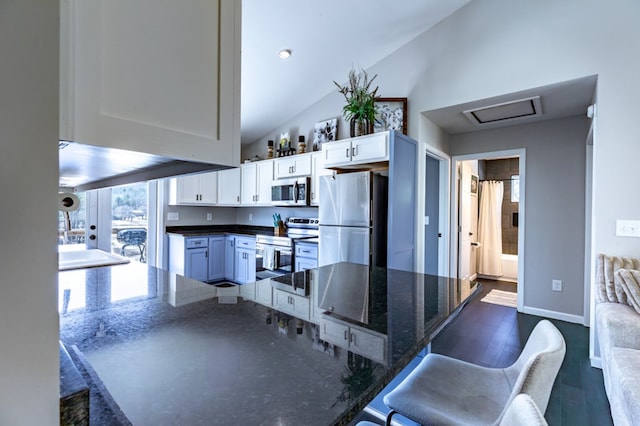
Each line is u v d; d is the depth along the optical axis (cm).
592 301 251
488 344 290
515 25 288
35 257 32
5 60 31
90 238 379
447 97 324
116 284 156
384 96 366
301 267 401
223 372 71
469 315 369
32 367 32
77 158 75
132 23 57
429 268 427
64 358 53
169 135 62
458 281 165
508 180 615
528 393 83
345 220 329
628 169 238
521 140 383
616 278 220
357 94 340
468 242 527
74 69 49
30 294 32
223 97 72
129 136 56
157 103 60
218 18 71
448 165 426
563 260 357
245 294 139
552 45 270
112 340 89
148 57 59
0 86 30
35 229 32
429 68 336
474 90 308
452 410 104
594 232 249
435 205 433
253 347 84
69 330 96
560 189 359
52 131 33
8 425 31
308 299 132
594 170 251
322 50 340
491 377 122
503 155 396
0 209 30
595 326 249
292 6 278
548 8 272
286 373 70
